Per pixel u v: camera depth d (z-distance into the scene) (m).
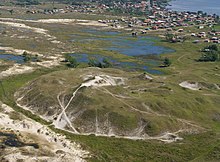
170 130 110.06
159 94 134.12
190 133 109.88
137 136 106.94
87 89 129.12
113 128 109.75
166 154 95.81
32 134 103.62
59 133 106.62
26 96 132.12
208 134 109.75
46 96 127.38
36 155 90.88
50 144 98.38
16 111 120.69
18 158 88.31
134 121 111.62
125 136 107.06
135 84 145.62
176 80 161.62
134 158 93.06
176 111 120.69
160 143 103.00
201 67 199.38
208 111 126.62
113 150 97.19
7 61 189.00
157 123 110.75
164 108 121.12
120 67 196.00
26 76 164.50
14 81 155.12
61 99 125.44
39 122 113.50
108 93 128.00
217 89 156.12
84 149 96.69
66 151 94.88
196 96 135.75
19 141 97.62
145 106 120.75
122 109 116.81
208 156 94.88
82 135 107.00
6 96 135.25
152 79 153.75
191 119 119.19
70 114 117.44
